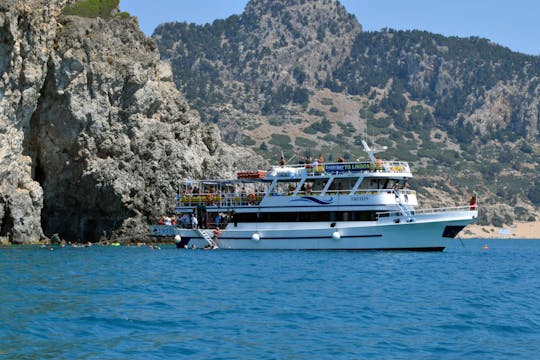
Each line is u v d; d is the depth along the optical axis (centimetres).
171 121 10088
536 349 2539
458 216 6256
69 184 9300
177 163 9594
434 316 3144
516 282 4559
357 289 3969
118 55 9438
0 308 3112
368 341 2627
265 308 3281
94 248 7638
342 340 2636
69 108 8950
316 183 6625
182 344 2528
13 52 8044
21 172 8631
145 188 9381
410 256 5991
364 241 6359
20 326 2733
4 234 8406
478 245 14238
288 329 2814
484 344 2608
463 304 3497
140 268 5062
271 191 6731
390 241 6344
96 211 9356
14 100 8262
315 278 4444
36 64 8425
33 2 8300
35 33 8300
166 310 3188
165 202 9381
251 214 6762
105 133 9250
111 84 9275
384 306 3388
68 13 9638
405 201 6456
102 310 3131
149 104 9650
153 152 9456
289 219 6594
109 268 5053
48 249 7425
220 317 3041
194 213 7250
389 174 6406
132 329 2759
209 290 3866
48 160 9200
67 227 9475
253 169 11956
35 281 4131
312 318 3047
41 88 8862
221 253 6425
